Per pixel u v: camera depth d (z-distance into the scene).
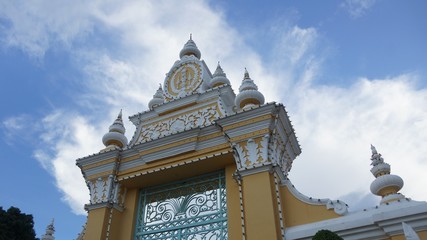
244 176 8.49
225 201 9.36
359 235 7.12
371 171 8.44
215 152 9.46
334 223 7.48
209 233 8.95
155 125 11.48
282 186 8.63
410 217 6.75
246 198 8.16
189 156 9.77
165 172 10.04
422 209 6.71
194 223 9.30
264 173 8.31
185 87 12.10
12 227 15.70
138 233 9.82
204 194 9.84
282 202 8.36
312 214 7.96
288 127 9.79
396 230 6.77
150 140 10.24
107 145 11.47
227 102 11.08
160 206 10.19
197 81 12.01
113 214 9.94
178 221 9.58
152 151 10.24
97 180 10.48
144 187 10.70
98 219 9.70
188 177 10.27
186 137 9.95
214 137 9.66
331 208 7.87
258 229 7.64
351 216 7.57
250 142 8.90
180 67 12.77
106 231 9.57
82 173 10.91
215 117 10.50
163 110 11.61
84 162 10.84
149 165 10.20
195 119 10.81
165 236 9.46
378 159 8.40
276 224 7.67
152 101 13.10
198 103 11.17
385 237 6.93
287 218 8.09
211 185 9.94
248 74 10.89
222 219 9.02
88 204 10.05
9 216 15.85
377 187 7.87
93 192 10.34
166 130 11.06
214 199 9.58
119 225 10.00
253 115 9.09
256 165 8.46
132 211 10.18
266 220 7.66
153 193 10.53
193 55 13.26
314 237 6.38
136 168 10.35
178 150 9.92
